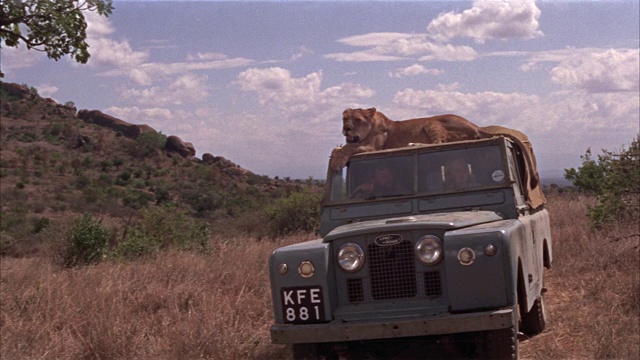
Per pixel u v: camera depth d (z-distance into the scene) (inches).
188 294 361.1
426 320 206.4
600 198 455.5
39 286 369.4
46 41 320.5
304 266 220.7
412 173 267.3
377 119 314.5
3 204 2496.3
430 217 232.1
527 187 292.5
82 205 2471.7
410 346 246.5
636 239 401.4
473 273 206.7
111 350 260.2
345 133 311.9
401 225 220.5
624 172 421.4
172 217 773.3
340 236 225.1
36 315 311.4
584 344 250.1
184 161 3917.3
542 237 305.1
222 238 782.5
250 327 299.1
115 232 866.8
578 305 310.5
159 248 699.4
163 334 284.7
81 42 327.3
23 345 268.7
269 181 3661.4
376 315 218.2
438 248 216.1
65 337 276.8
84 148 3949.3
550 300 331.0
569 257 410.6
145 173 3508.9
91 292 359.6
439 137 306.2
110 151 3951.8
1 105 4677.7
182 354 256.4
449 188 261.6
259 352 264.8
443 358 239.8
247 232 964.6
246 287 386.3
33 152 3710.6
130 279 416.8
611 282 333.1
